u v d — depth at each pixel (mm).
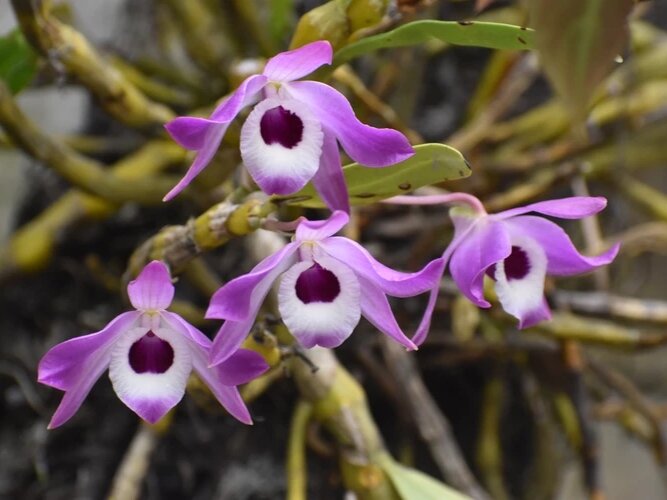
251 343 526
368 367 717
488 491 780
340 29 505
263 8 784
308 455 750
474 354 747
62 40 584
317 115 475
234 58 728
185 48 740
